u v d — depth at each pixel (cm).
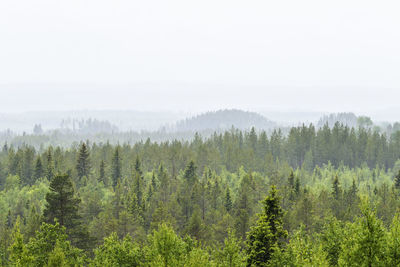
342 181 12112
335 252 3048
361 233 2058
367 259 1991
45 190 8988
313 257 2391
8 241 4231
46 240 2898
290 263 2606
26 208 8031
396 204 6159
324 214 5331
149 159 13375
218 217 6506
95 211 6719
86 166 10419
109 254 2978
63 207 3856
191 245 3303
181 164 13288
